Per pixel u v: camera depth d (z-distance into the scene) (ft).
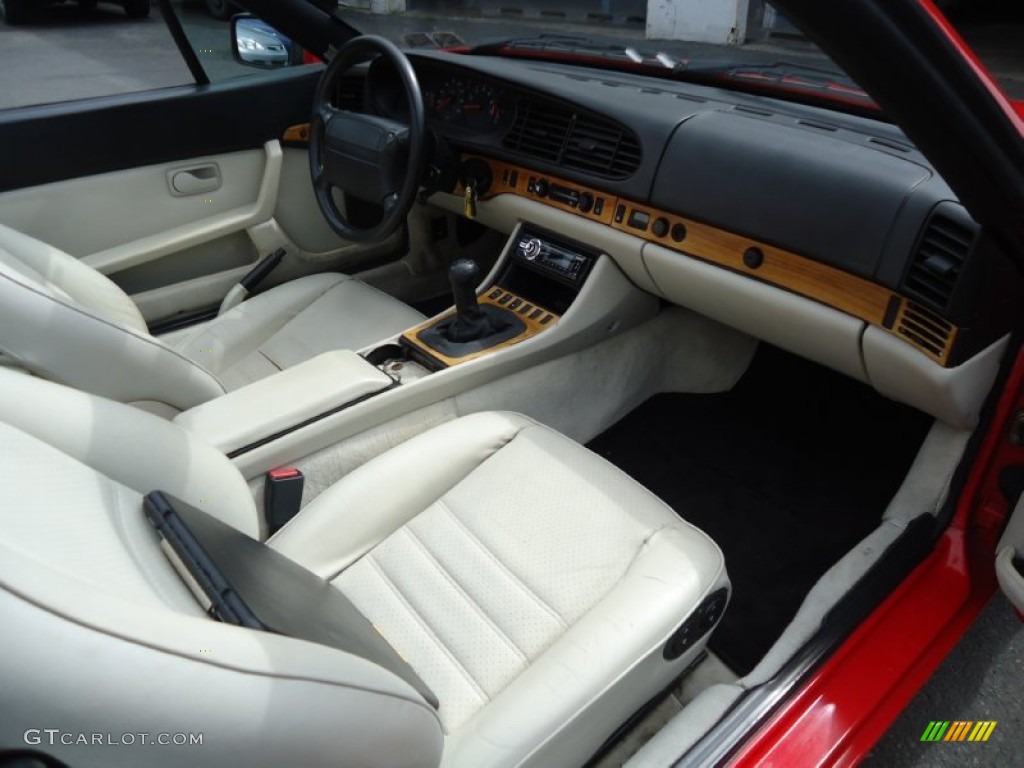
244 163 7.86
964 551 5.01
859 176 4.93
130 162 7.19
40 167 6.78
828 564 6.40
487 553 4.50
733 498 7.05
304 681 2.27
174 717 1.98
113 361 4.45
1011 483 4.99
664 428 7.82
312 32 7.94
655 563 4.14
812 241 5.17
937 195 4.61
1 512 2.36
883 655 4.36
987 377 4.97
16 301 4.01
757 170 5.40
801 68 6.75
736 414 7.97
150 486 3.81
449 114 7.50
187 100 7.30
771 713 3.97
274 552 3.93
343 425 5.40
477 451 5.15
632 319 7.28
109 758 1.92
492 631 4.15
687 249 6.02
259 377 6.96
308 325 7.38
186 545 2.99
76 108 6.79
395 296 9.12
